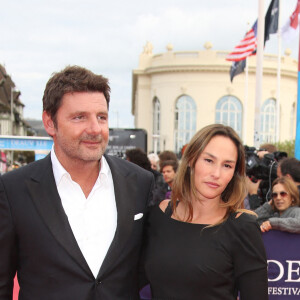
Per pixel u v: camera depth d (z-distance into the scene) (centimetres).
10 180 178
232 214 188
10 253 172
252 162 448
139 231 195
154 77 3322
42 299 169
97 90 175
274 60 3209
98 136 172
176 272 182
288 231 312
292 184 366
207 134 184
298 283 317
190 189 196
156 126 3369
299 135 585
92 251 178
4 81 5297
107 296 174
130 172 204
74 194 180
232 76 1705
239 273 181
